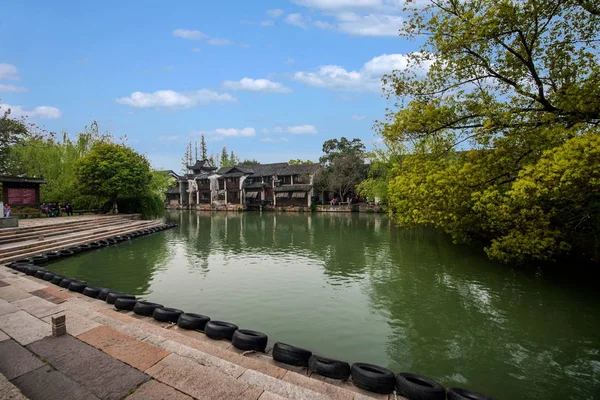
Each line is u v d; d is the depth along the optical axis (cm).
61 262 1451
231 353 529
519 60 1038
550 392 555
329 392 423
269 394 366
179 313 704
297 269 1377
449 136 1255
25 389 364
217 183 6347
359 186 4500
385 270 1350
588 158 752
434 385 473
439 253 1686
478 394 450
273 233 2586
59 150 3291
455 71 1094
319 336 748
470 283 1159
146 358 442
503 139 1067
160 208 3753
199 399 354
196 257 1630
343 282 1178
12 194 2412
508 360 655
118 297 805
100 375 397
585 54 960
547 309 919
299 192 5247
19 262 1231
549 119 996
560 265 1374
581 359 659
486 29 924
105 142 3400
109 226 2452
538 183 842
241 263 1496
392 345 711
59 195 3117
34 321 579
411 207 1358
